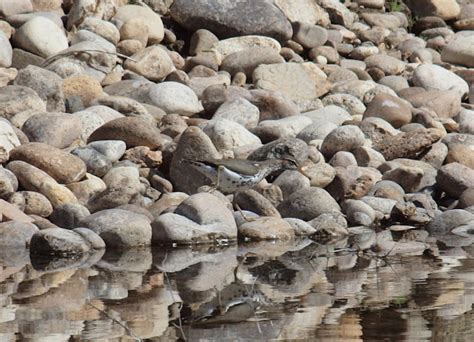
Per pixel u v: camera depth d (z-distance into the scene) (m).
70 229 19.12
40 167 20.61
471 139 25.70
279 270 16.36
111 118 24.73
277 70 29.95
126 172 21.34
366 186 22.27
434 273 15.91
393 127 27.02
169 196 20.59
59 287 14.85
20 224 18.56
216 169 18.97
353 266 16.72
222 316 13.02
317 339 11.91
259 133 24.98
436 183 23.17
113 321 12.73
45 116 23.23
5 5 29.98
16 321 12.70
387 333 12.17
